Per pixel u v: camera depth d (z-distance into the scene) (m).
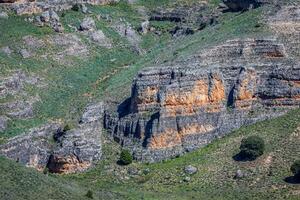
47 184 196.00
